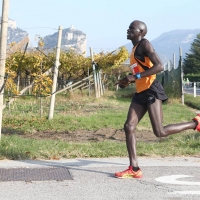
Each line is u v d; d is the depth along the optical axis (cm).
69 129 1644
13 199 668
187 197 689
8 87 1762
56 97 3234
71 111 2286
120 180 785
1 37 1102
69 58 3694
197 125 816
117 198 680
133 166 801
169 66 3562
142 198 681
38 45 3316
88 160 959
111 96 3959
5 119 1769
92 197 683
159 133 795
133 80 763
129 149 804
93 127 1705
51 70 1897
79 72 3897
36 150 1012
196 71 11825
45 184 751
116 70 5241
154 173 839
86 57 3900
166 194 703
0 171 834
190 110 2606
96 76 3722
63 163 920
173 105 2900
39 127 1656
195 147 1129
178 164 926
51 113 1841
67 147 1077
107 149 1067
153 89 788
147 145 1137
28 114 1984
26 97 2928
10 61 2433
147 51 777
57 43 1819
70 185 747
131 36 803
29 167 874
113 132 1605
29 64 3116
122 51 3812
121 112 2325
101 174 827
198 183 770
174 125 804
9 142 1099
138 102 805
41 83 1844
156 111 789
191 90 6209
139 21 808
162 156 1016
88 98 3356
